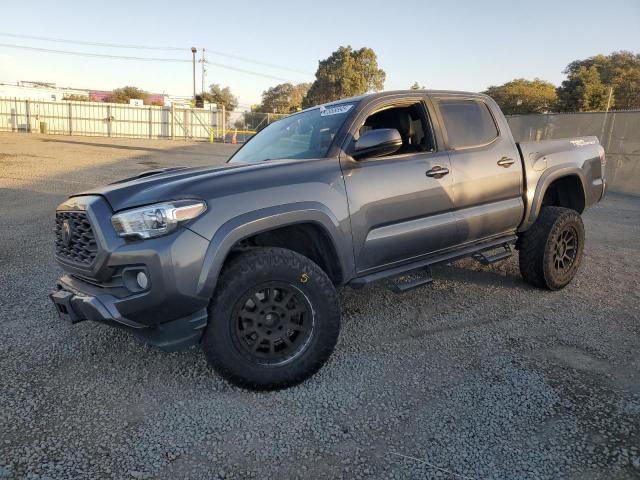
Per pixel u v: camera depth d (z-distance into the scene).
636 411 2.79
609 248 6.78
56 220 3.18
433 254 3.91
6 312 4.17
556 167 4.70
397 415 2.77
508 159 4.33
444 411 2.80
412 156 3.71
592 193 5.17
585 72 48.16
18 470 2.30
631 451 2.45
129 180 3.29
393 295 4.68
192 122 38.34
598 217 9.33
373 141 3.23
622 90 48.84
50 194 9.91
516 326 3.99
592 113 13.76
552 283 4.70
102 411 2.79
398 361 3.40
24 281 4.97
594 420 2.71
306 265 3.00
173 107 37.91
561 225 4.57
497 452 2.45
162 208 2.60
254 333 2.94
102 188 3.07
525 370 3.26
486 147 4.23
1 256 5.83
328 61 64.31
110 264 2.66
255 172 3.02
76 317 2.86
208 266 2.68
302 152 3.58
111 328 3.86
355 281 3.42
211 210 2.73
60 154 17.94
